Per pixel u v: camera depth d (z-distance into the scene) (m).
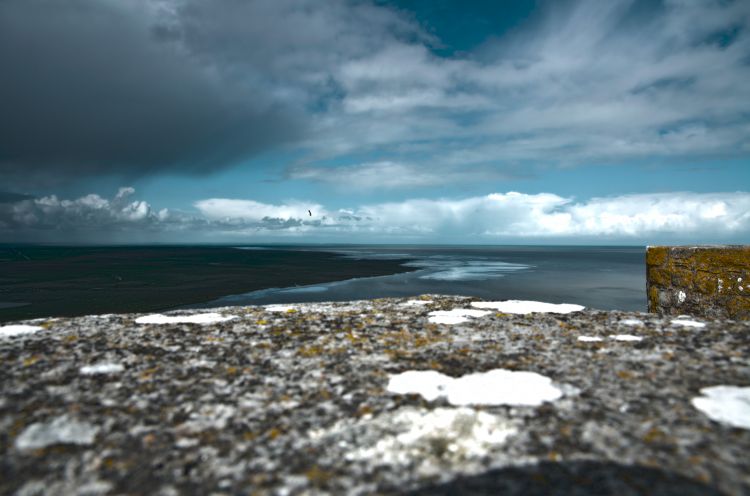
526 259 129.50
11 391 3.33
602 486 2.18
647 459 2.40
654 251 7.96
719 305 6.88
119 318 5.72
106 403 3.19
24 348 4.32
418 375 3.69
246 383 3.60
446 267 86.25
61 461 2.48
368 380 3.66
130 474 2.38
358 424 2.92
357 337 4.91
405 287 50.38
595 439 2.63
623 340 4.66
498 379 3.56
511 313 6.12
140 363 4.00
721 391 3.24
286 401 3.27
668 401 3.11
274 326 5.34
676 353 4.16
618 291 47.19
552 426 2.81
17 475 2.35
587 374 3.69
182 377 3.70
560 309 6.32
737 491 2.10
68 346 4.42
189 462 2.50
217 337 4.85
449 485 2.24
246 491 2.25
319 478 2.34
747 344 4.36
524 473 2.32
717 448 2.48
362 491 2.22
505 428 2.79
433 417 2.96
